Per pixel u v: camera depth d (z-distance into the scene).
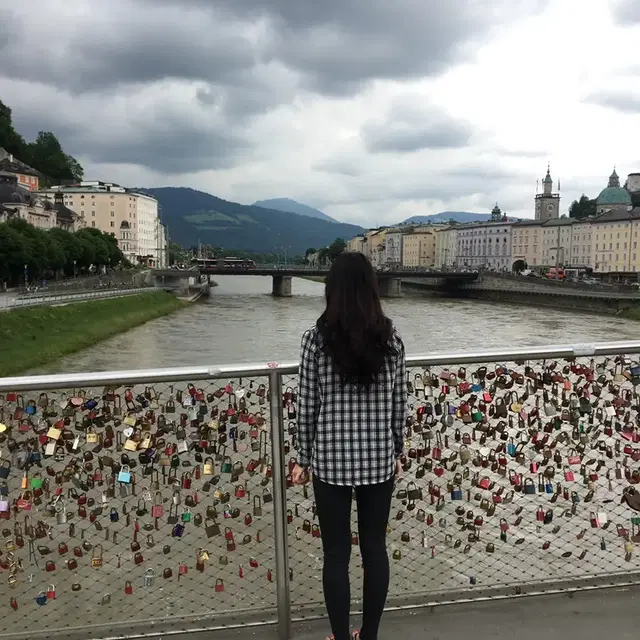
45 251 76.94
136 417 3.88
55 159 172.00
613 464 5.00
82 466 3.90
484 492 5.16
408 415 4.12
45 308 47.38
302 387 3.19
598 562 5.00
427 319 65.38
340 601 3.31
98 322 51.38
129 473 3.83
